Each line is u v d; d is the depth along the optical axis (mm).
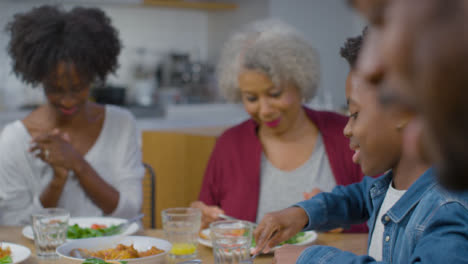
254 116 1607
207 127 2609
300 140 1660
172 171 2344
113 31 1739
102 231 1302
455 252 669
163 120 4406
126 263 970
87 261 935
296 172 1642
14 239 1311
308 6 5227
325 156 1650
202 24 5473
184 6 4910
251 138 1671
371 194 954
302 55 1516
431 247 692
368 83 279
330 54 5504
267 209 1639
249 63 1491
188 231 1148
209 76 5172
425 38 228
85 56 1537
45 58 1509
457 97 225
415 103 252
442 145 251
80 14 1653
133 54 5051
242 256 1006
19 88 4340
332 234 1353
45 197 1614
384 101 271
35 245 1180
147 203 2217
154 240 1128
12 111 4102
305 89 1546
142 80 4938
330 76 5531
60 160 1574
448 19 223
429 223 742
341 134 1636
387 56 248
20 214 1643
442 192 744
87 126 1747
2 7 4188
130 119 1839
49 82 1530
